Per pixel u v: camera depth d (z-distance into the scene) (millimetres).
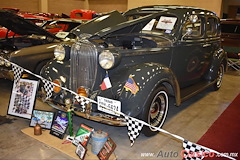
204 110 3918
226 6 15406
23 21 4121
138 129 2309
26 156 2430
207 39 4129
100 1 14820
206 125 3336
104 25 3072
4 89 4660
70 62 2771
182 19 3475
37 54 3977
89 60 2580
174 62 3400
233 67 7391
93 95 2615
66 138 2719
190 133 3072
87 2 15461
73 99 2701
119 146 2707
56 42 4637
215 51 4590
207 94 4855
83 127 2602
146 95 2512
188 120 3486
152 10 3861
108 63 2461
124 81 2557
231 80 6227
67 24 5996
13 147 2584
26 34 5090
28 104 3053
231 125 3357
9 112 3129
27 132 2861
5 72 3943
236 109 4008
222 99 4535
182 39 3430
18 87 3137
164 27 3496
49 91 2865
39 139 2703
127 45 3428
